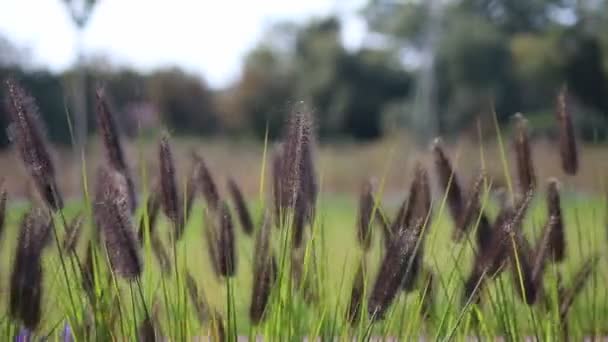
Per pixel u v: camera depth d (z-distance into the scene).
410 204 3.04
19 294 2.64
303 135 2.67
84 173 2.74
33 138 2.63
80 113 15.42
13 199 2.97
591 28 47.06
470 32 50.16
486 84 50.06
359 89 59.88
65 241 2.75
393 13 56.59
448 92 51.44
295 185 2.65
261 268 2.82
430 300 3.10
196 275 3.29
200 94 58.19
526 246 2.96
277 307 2.79
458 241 3.02
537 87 49.16
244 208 3.33
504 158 3.17
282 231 2.74
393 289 2.60
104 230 2.51
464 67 50.50
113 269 2.68
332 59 59.97
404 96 59.22
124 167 2.95
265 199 2.99
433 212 3.02
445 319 3.03
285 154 2.73
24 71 28.56
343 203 18.88
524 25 52.97
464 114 49.88
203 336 3.10
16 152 2.66
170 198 2.76
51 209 2.65
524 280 2.88
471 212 2.98
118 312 2.85
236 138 59.97
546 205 3.11
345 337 2.81
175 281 2.86
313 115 2.85
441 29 51.56
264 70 63.69
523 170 3.12
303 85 61.38
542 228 3.08
